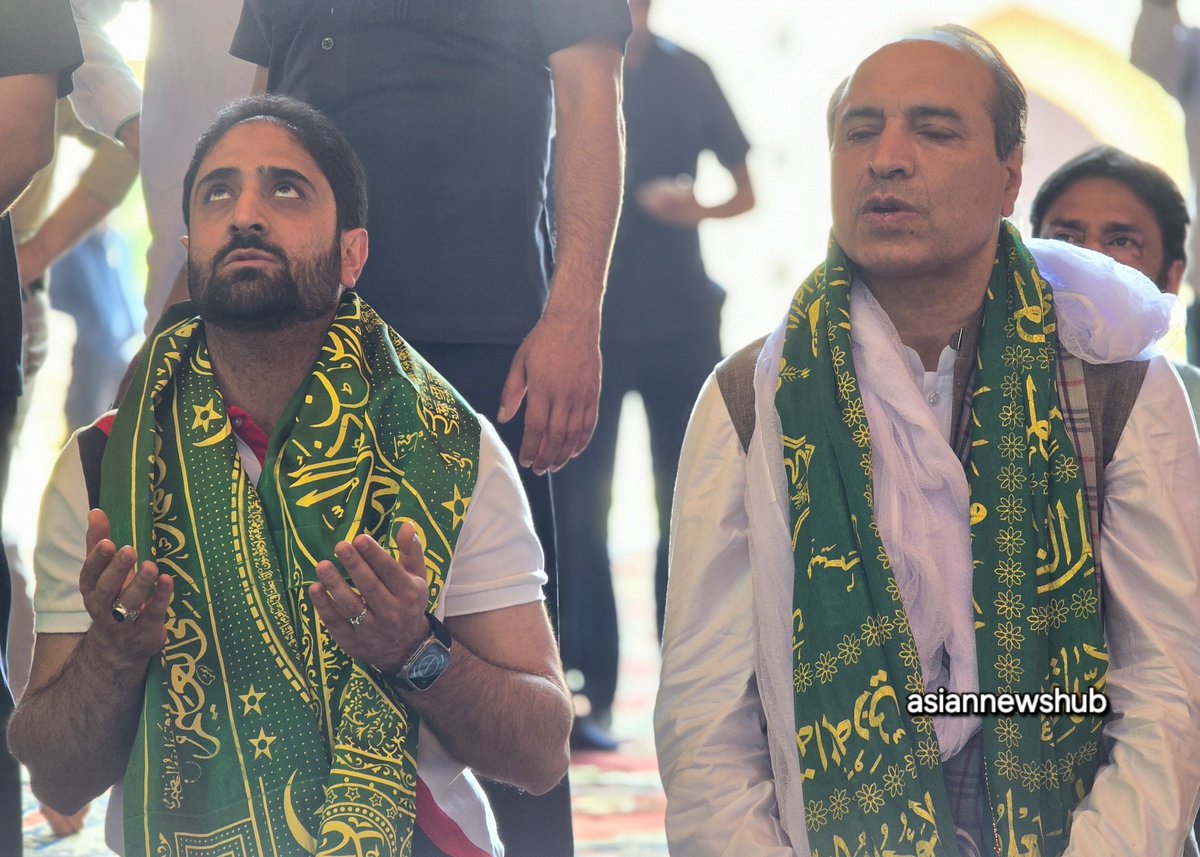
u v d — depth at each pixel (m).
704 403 6.30
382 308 6.93
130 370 6.08
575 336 6.88
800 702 5.82
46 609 5.66
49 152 6.59
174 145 8.30
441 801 5.65
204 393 5.71
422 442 5.68
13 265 7.07
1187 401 6.04
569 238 7.03
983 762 5.79
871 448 5.94
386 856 5.24
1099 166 8.27
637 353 12.79
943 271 5.99
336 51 6.97
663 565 12.87
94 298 17.59
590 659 12.38
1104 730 5.82
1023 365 5.95
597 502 12.59
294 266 5.63
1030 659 5.73
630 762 11.62
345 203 5.82
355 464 5.63
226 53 8.16
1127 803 5.57
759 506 6.02
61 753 5.46
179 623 5.48
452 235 6.95
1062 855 5.60
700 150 13.33
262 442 5.76
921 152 5.91
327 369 5.72
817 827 5.74
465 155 6.96
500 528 5.79
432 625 5.26
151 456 5.57
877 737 5.69
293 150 5.73
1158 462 5.91
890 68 6.01
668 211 12.88
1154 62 12.90
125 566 5.09
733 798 5.90
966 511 5.91
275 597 5.49
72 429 17.64
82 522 5.66
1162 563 5.83
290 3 7.11
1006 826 5.64
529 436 6.82
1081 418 5.95
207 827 5.39
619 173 7.19
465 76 6.96
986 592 5.79
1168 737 5.63
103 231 17.77
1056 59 37.41
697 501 6.20
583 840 9.47
